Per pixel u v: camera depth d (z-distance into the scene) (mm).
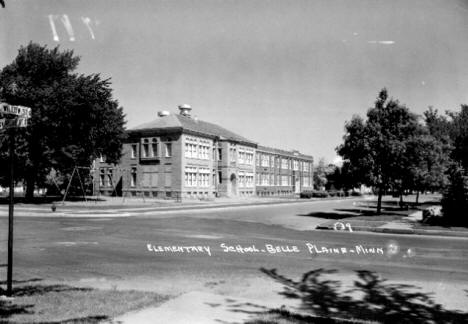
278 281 8695
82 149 45500
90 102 42531
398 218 24203
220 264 10602
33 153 41219
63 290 7449
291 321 5805
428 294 7695
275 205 43625
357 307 6898
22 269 9797
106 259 11258
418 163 25703
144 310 6234
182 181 52594
